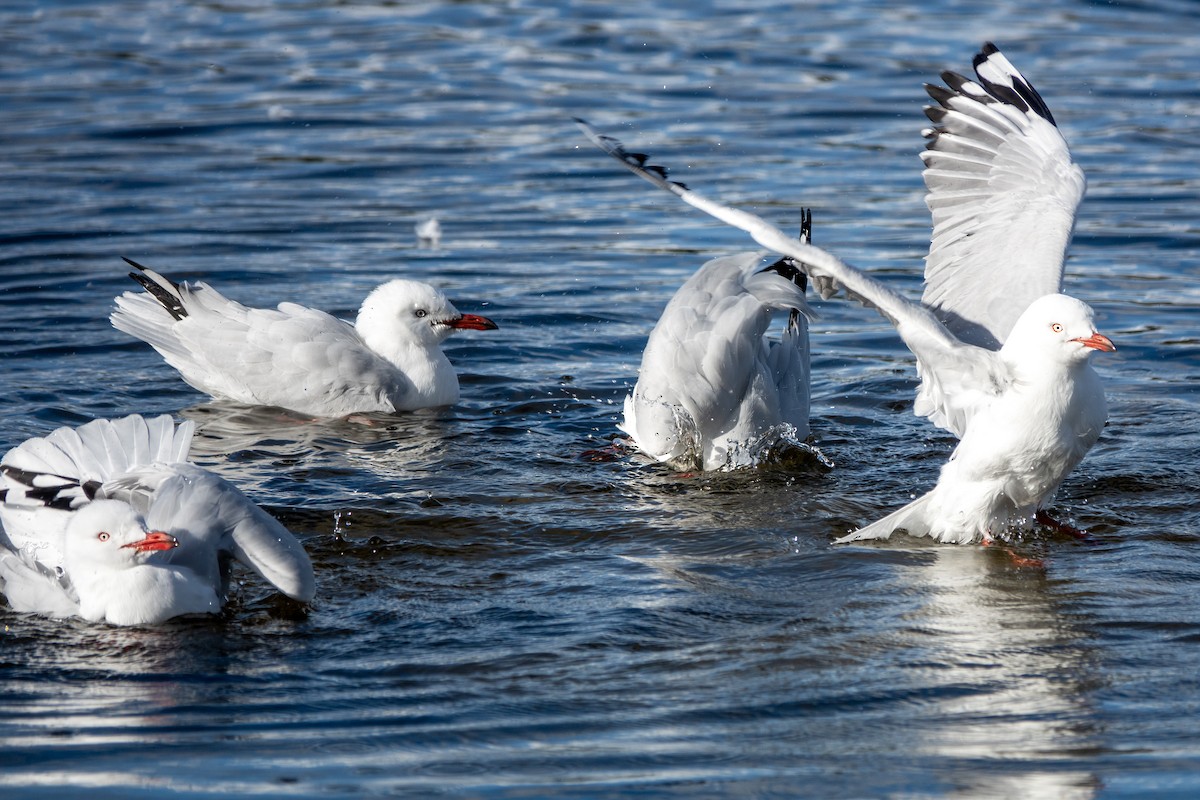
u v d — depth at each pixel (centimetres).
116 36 3069
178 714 830
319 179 2208
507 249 1927
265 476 1262
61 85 2684
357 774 745
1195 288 1770
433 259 1880
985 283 1186
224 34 3100
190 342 1502
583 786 727
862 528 1138
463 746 780
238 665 905
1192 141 2344
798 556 1095
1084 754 760
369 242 1944
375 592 1024
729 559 1088
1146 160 2253
